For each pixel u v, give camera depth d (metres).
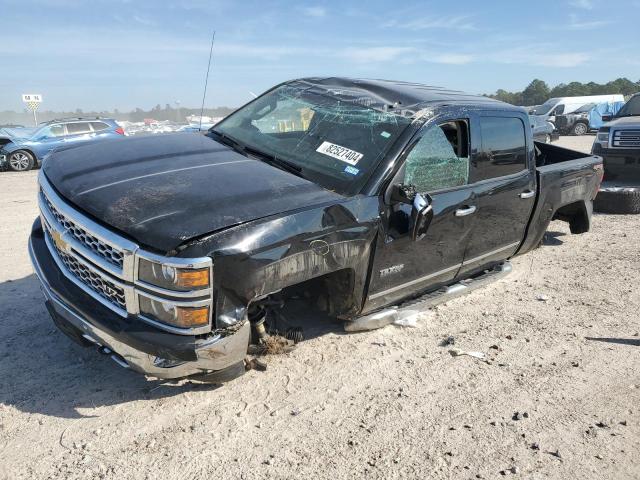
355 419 3.04
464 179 4.06
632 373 3.69
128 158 3.50
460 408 3.21
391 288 3.71
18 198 9.30
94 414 2.94
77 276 2.99
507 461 2.77
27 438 2.73
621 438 2.99
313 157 3.66
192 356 2.64
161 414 2.97
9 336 3.73
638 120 10.27
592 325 4.41
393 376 3.51
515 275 5.54
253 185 3.13
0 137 15.27
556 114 28.81
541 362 3.79
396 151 3.51
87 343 3.13
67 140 16.03
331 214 3.07
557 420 3.13
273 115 4.30
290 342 3.64
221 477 2.55
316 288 3.63
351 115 3.92
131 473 2.54
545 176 4.98
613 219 8.16
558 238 7.01
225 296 2.68
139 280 2.61
